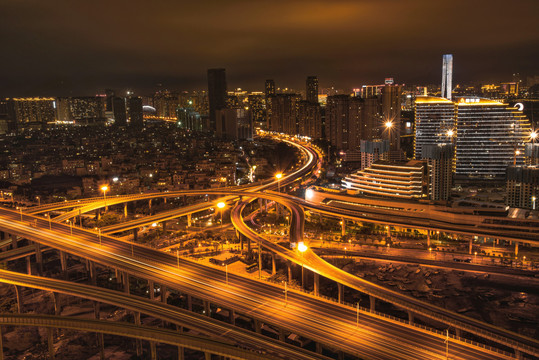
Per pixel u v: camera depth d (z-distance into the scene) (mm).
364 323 175750
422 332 168750
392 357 153250
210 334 176500
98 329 185500
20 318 191125
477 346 158250
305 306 191250
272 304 193250
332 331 170375
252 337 172375
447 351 153750
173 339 174875
